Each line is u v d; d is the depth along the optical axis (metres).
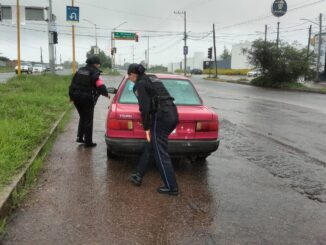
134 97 6.60
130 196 5.16
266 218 4.55
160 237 4.00
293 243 3.94
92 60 7.55
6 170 5.36
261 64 39.38
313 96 26.30
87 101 7.55
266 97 23.95
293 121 12.87
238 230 4.21
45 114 10.77
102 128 10.11
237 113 14.65
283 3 46.78
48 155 7.11
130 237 3.98
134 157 7.06
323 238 4.07
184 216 4.55
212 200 5.10
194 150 6.07
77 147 7.80
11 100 12.66
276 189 5.62
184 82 7.10
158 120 5.16
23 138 7.14
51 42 31.77
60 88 18.92
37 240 3.85
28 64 51.41
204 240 3.96
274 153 7.87
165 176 5.21
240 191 5.49
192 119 6.01
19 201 4.76
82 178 5.86
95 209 4.68
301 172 6.53
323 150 8.32
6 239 3.86
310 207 4.95
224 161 7.12
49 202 4.85
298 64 37.72
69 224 4.24
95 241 3.87
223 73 88.25
